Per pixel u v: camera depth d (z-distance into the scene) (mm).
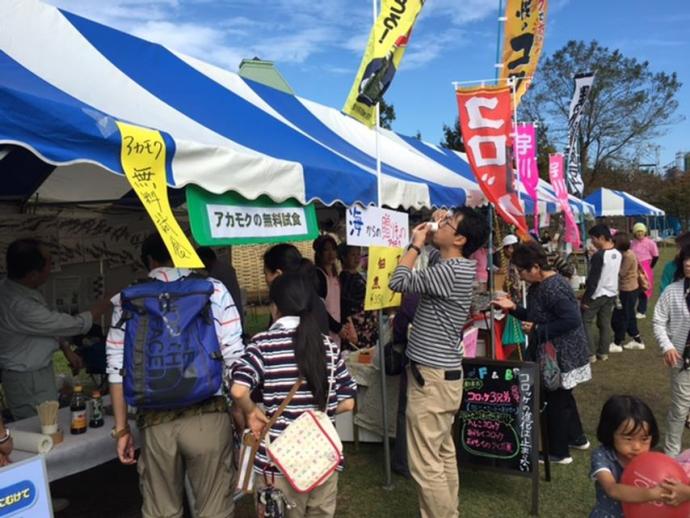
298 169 3312
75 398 3162
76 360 4414
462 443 3879
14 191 4672
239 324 2682
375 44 3738
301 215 3445
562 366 4238
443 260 3264
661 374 7066
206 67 4762
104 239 5695
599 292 7688
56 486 4191
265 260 3814
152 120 3088
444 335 3152
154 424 2492
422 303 3250
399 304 4094
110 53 3762
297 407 2391
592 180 40594
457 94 4578
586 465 4465
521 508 3793
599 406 5844
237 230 2906
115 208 5832
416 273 3178
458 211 3232
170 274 2652
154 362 2385
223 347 2605
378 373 4730
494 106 4504
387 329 4668
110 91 3273
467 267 3162
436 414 3135
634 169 43000
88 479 4328
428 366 3141
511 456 3746
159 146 2434
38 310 3395
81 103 2721
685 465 2271
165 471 2543
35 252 3484
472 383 3869
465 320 3236
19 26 3234
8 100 1958
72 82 3035
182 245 2369
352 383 2611
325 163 3844
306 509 2479
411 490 4062
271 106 5094
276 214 3230
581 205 12266
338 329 5719
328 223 7793
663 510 2100
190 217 2621
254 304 12438
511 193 4516
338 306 5730
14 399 3436
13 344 3396
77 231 5441
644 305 11125
